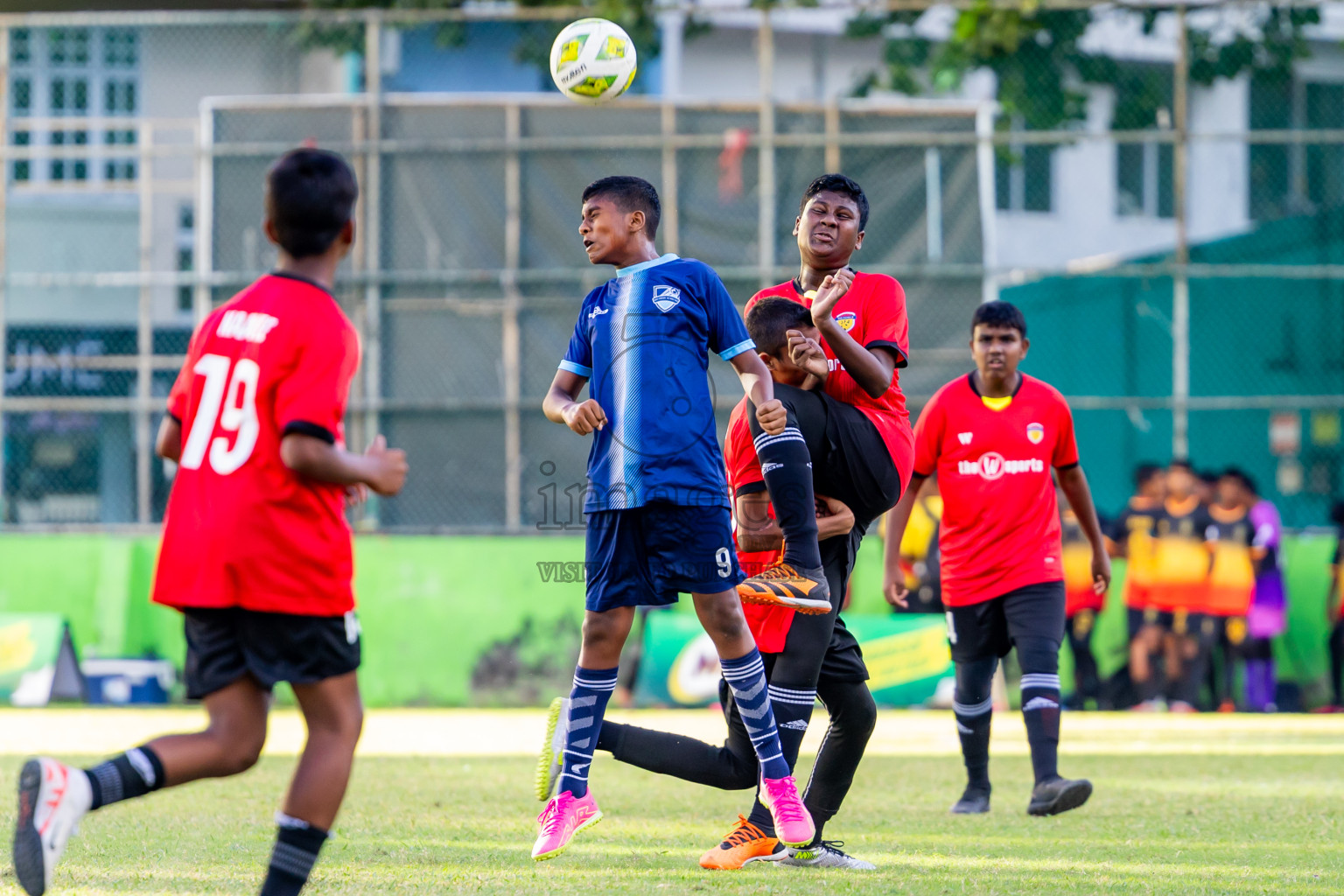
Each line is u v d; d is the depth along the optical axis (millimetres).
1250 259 60312
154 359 49062
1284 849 17766
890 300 17047
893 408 17078
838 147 47781
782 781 15047
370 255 47719
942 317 47188
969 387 22328
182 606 11484
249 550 11258
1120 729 37250
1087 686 43125
